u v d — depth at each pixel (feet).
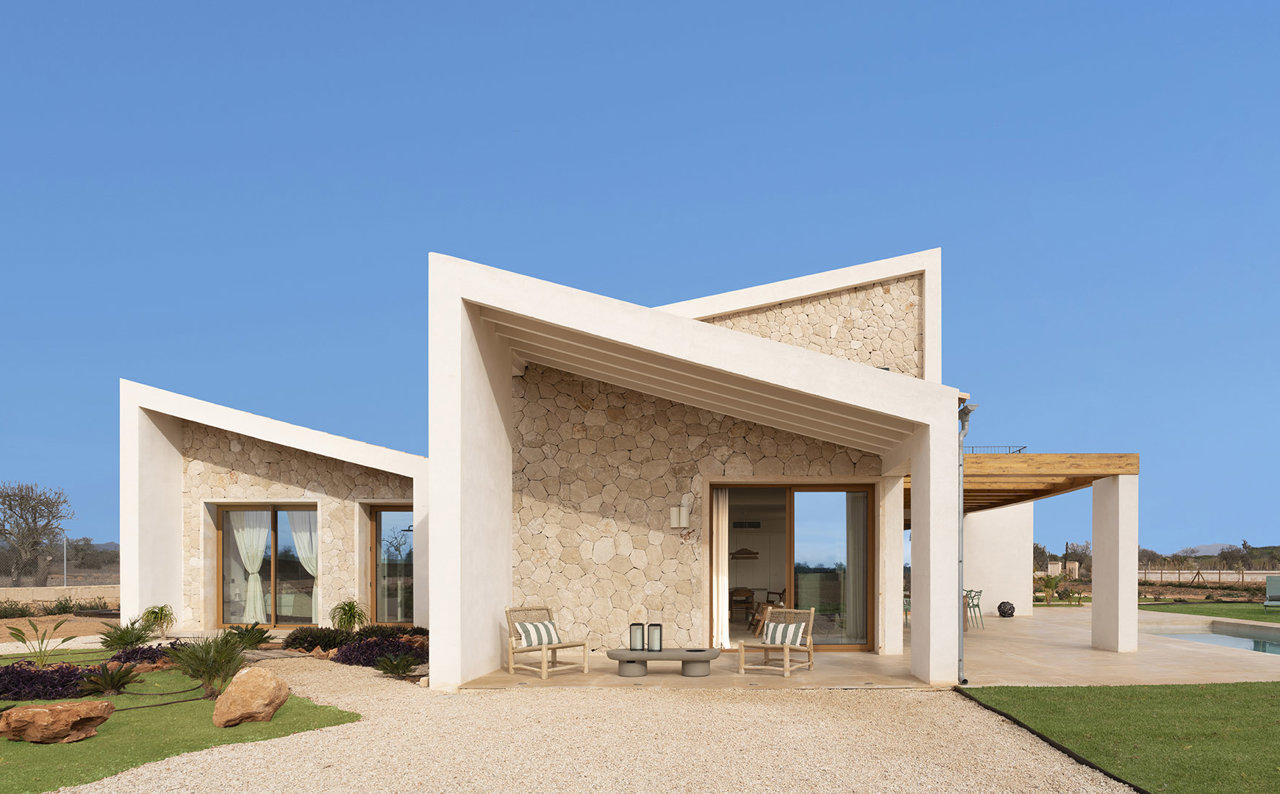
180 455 59.00
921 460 35.17
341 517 57.36
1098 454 45.73
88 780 21.31
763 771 22.38
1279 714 27.86
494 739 25.49
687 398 43.47
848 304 51.72
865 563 45.65
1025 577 76.18
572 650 44.96
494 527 39.65
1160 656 42.93
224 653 31.76
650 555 45.11
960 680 33.86
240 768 22.49
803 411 39.11
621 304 34.50
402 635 50.11
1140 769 21.88
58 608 73.10
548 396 46.03
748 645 37.45
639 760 23.34
